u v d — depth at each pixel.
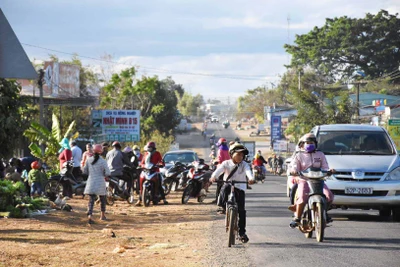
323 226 13.51
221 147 26.77
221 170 13.30
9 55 9.36
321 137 19.27
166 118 120.25
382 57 119.00
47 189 25.58
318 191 13.69
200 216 20.45
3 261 11.43
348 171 17.31
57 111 62.19
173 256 12.24
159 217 20.44
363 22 121.56
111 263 11.49
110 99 82.38
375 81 110.56
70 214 20.09
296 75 125.75
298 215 14.09
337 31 121.69
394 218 17.72
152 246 13.50
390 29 120.44
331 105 77.12
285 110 129.12
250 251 12.67
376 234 14.95
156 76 83.88
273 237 14.62
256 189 36.19
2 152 20.34
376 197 17.02
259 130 164.00
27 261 11.53
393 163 17.55
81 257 12.09
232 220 12.96
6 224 16.84
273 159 71.19
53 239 14.48
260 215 19.58
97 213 21.19
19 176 22.52
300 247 13.10
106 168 18.73
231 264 11.27
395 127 64.56
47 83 59.94
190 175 26.20
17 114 20.38
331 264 11.18
